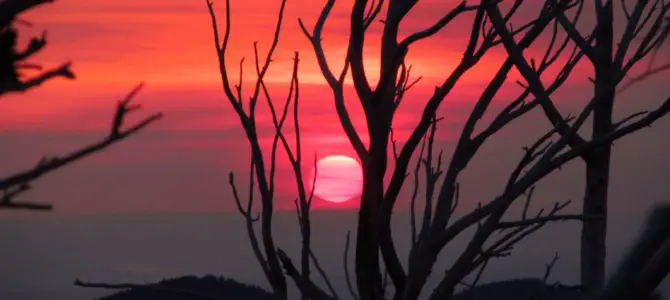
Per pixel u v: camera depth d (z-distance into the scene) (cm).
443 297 1358
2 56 616
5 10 563
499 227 1345
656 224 430
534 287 1611
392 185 1421
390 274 1488
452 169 1445
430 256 1401
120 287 1353
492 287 3066
